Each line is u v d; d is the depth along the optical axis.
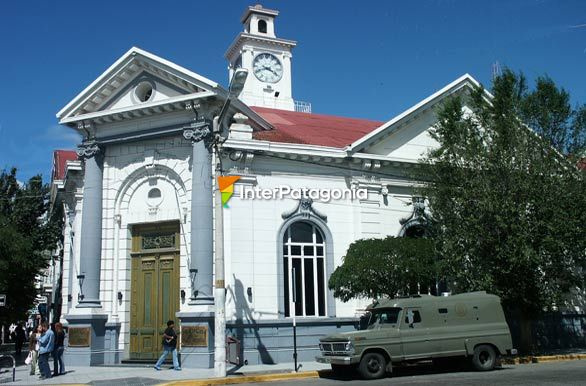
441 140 22.61
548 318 25.73
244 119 21.94
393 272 19.53
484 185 20.77
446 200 21.75
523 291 20.84
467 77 26.56
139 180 22.44
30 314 44.81
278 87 41.84
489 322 17.58
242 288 20.69
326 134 27.39
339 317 22.09
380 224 23.86
